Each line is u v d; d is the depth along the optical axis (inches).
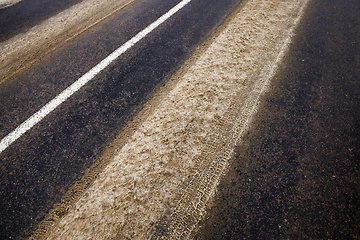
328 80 111.7
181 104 107.2
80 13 173.6
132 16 165.2
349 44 127.3
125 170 88.2
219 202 79.7
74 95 118.9
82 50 142.6
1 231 79.1
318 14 147.1
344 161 86.0
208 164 88.4
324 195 78.8
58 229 77.0
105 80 124.5
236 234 73.4
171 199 80.2
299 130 95.7
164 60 132.5
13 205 84.6
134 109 111.3
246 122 99.7
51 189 87.9
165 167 87.5
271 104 105.0
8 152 99.3
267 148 91.7
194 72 121.3
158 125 101.0
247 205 78.7
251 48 129.8
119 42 145.6
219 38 139.0
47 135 103.9
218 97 108.5
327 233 71.7
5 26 169.6
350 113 99.4
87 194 83.6
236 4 167.8
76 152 97.7
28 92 122.0
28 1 194.4
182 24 154.7
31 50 147.2
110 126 105.6
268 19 146.9
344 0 155.8
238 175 85.5
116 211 78.0
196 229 74.5
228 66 121.7
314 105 103.0
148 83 121.7
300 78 113.6
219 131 97.3
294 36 134.3
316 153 88.8
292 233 72.4
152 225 75.1
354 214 74.4
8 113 113.5
